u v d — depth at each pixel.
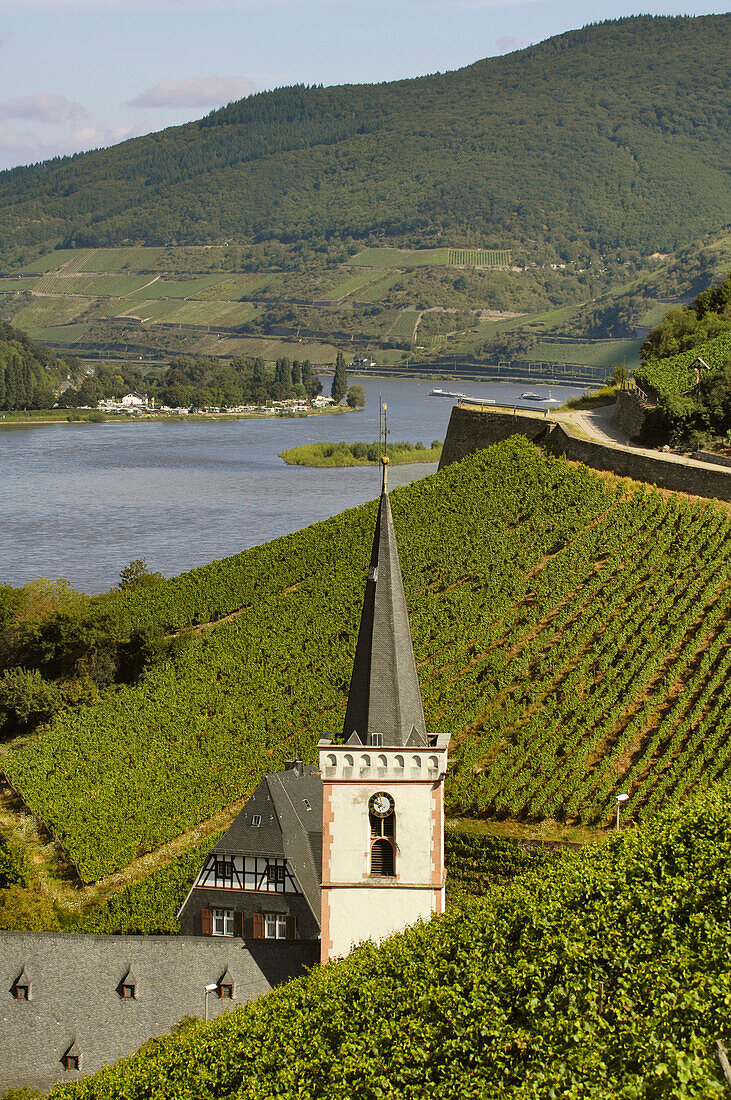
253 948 61.34
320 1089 46.84
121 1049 58.38
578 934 49.88
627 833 61.25
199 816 94.56
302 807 80.19
